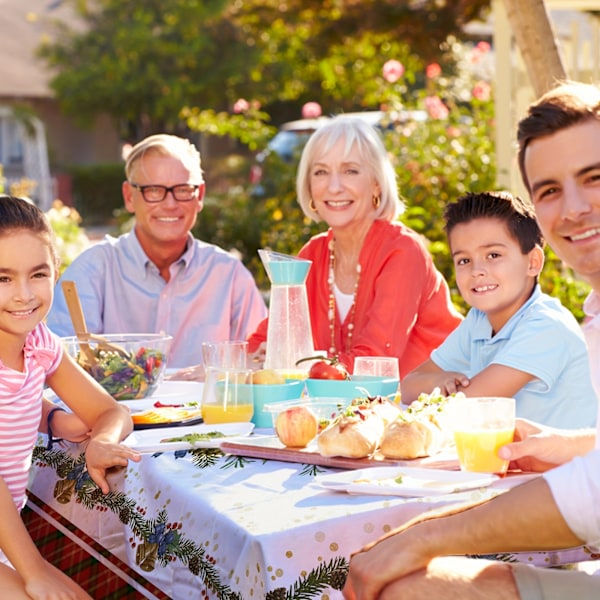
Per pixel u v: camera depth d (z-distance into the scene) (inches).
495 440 86.1
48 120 1083.3
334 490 81.8
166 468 91.6
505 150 303.4
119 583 95.4
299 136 403.9
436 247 265.4
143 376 124.3
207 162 869.8
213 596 77.1
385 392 112.1
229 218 414.0
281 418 95.0
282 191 381.1
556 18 553.9
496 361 117.8
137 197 164.7
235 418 108.4
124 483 95.7
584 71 305.1
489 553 70.0
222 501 80.5
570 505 67.3
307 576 72.7
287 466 91.4
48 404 112.7
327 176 153.0
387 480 83.4
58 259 99.7
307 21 631.8
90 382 107.7
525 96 301.3
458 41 593.9
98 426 103.1
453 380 118.0
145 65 890.7
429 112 326.0
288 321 124.0
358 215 152.9
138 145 167.0
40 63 1009.5
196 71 882.8
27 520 116.5
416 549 69.9
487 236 120.3
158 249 166.7
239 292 173.6
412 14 549.0
